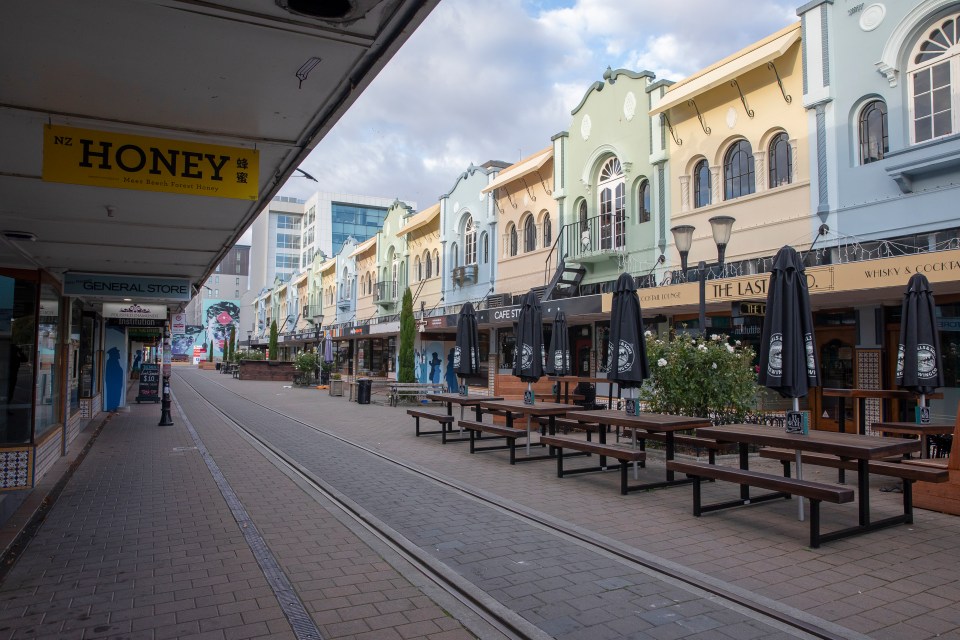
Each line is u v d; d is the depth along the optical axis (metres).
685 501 7.20
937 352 8.15
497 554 5.30
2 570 4.95
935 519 6.36
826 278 10.18
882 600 4.27
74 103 4.25
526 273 21.45
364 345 38.31
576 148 18.95
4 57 3.62
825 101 12.12
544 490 7.79
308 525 6.26
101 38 3.43
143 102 4.26
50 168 4.49
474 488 7.86
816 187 12.28
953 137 10.03
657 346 10.84
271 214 85.88
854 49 11.73
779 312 6.40
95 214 6.82
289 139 4.96
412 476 8.71
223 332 95.62
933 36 10.75
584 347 18.73
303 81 4.00
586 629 3.84
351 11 3.22
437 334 27.50
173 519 6.48
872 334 11.55
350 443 11.99
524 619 3.98
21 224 7.15
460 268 25.28
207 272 11.16
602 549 5.43
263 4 3.13
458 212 26.44
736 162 14.28
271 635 3.80
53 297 9.32
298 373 34.88
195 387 33.25
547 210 20.52
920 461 6.86
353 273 41.22
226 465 9.60
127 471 9.12
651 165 16.27
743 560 5.11
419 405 20.98
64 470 8.94
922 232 10.64
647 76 16.50
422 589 4.55
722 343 10.92
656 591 4.47
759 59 12.91
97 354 17.36
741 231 13.81
